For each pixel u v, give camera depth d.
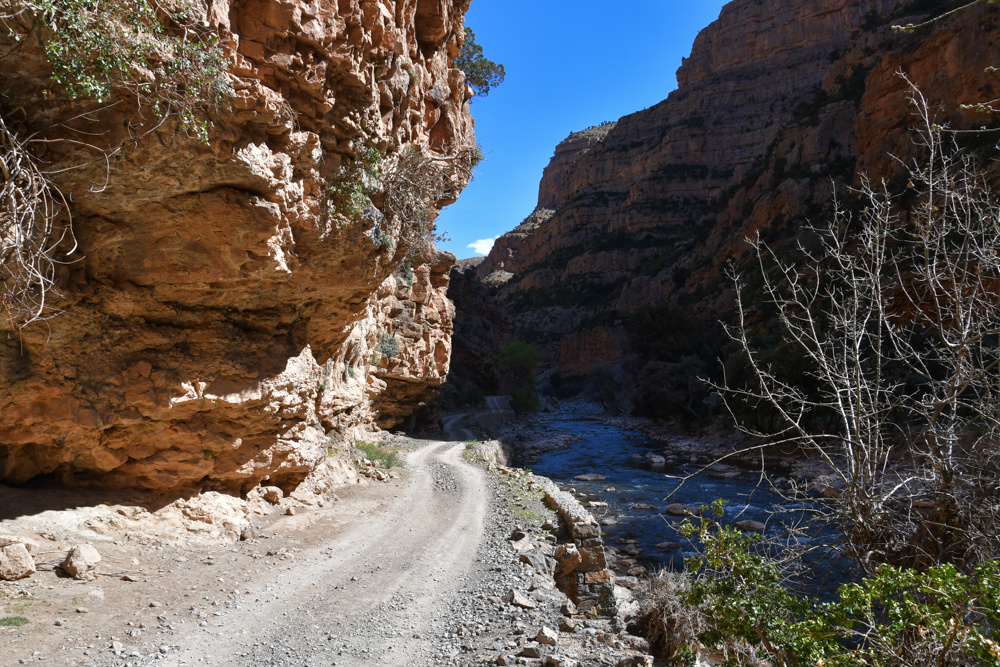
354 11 11.65
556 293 168.00
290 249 12.56
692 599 6.00
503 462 38.41
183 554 11.81
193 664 7.98
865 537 5.89
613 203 186.38
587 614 12.04
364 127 13.27
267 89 10.17
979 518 5.55
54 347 10.77
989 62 48.81
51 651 7.59
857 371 5.95
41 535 10.34
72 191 9.45
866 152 61.97
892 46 66.88
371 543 14.59
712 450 46.72
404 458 29.33
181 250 11.20
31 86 8.06
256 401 14.09
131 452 12.66
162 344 12.41
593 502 28.77
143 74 8.33
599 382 90.12
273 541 13.62
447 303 41.12
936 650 4.58
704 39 183.12
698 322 74.25
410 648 9.12
